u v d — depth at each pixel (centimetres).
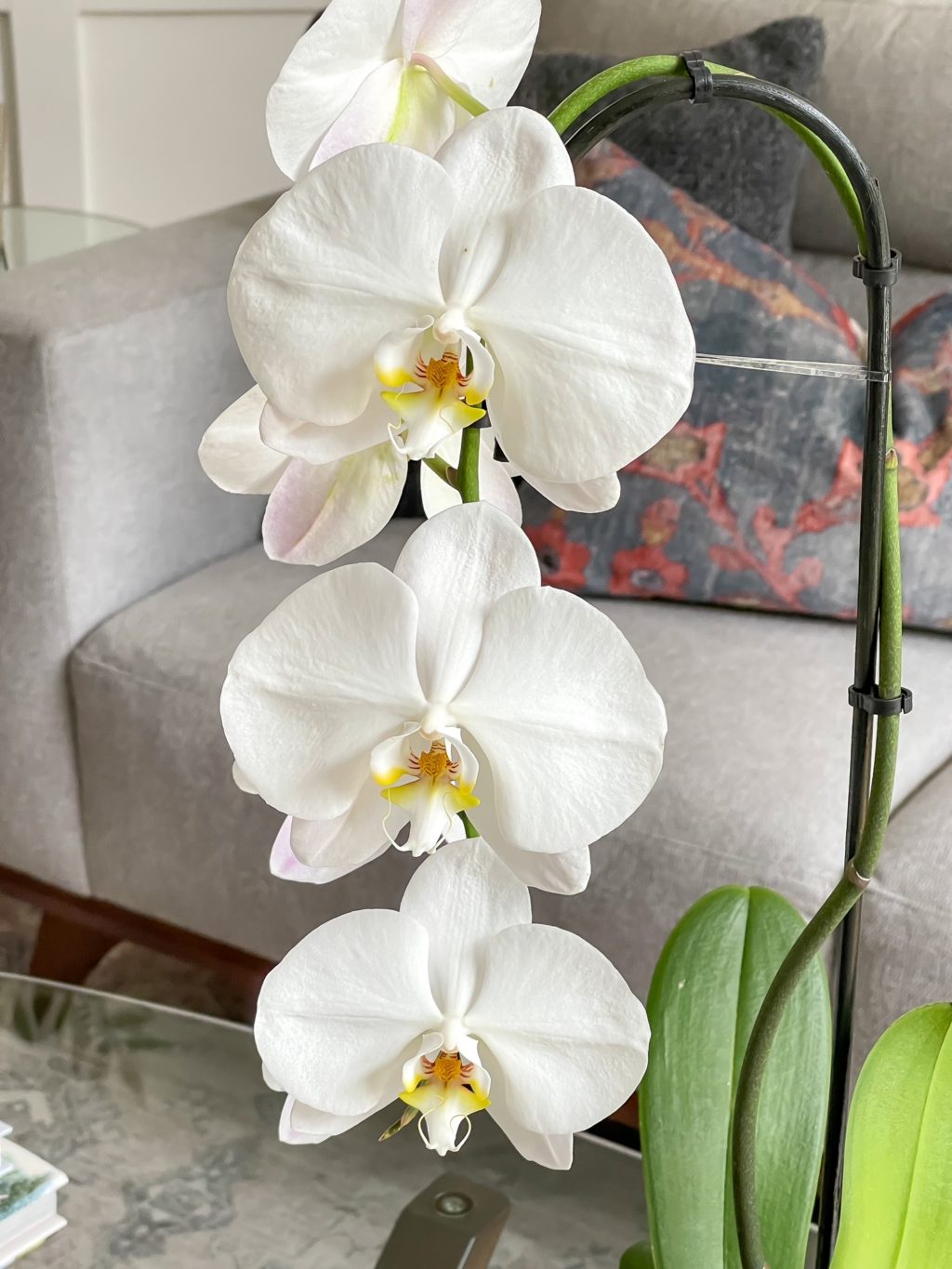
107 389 163
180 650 162
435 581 61
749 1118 72
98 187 344
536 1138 67
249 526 189
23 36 330
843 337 161
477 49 64
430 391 61
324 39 60
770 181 179
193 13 318
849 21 182
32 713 171
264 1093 116
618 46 192
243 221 194
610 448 60
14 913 216
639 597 167
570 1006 64
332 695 62
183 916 169
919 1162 75
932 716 147
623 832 135
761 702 145
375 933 64
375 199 59
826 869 127
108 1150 110
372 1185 107
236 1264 100
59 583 165
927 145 176
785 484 159
